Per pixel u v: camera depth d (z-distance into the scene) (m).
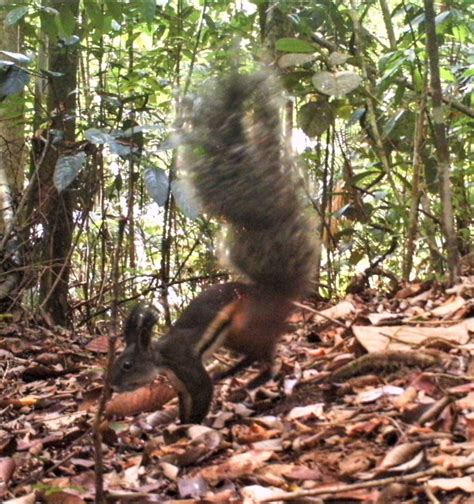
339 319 2.06
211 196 1.69
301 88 2.58
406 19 2.58
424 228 2.60
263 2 2.59
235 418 1.61
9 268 2.61
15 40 2.77
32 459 1.55
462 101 2.77
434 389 1.54
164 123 2.56
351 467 1.32
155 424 1.65
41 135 2.59
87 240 2.80
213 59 2.51
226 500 1.27
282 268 1.68
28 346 2.29
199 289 2.84
